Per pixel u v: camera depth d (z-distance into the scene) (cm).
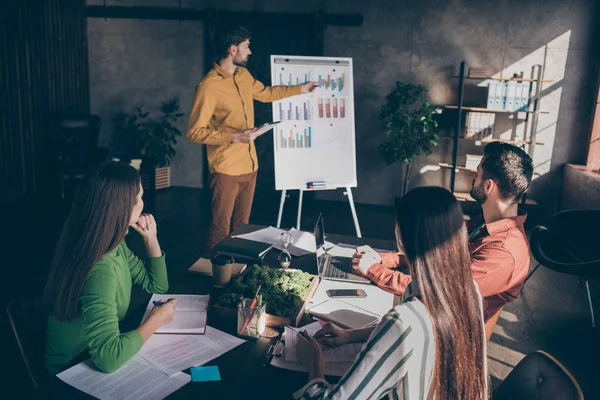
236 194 377
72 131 658
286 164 423
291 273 210
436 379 116
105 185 156
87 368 150
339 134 430
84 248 155
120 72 745
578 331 351
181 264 437
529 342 333
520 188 186
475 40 638
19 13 635
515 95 608
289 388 144
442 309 115
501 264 181
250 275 208
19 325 163
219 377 147
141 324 165
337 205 683
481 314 123
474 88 646
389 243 274
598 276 310
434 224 117
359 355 113
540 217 654
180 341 166
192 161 745
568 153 635
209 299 195
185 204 651
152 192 650
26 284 379
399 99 616
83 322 158
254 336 170
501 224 188
